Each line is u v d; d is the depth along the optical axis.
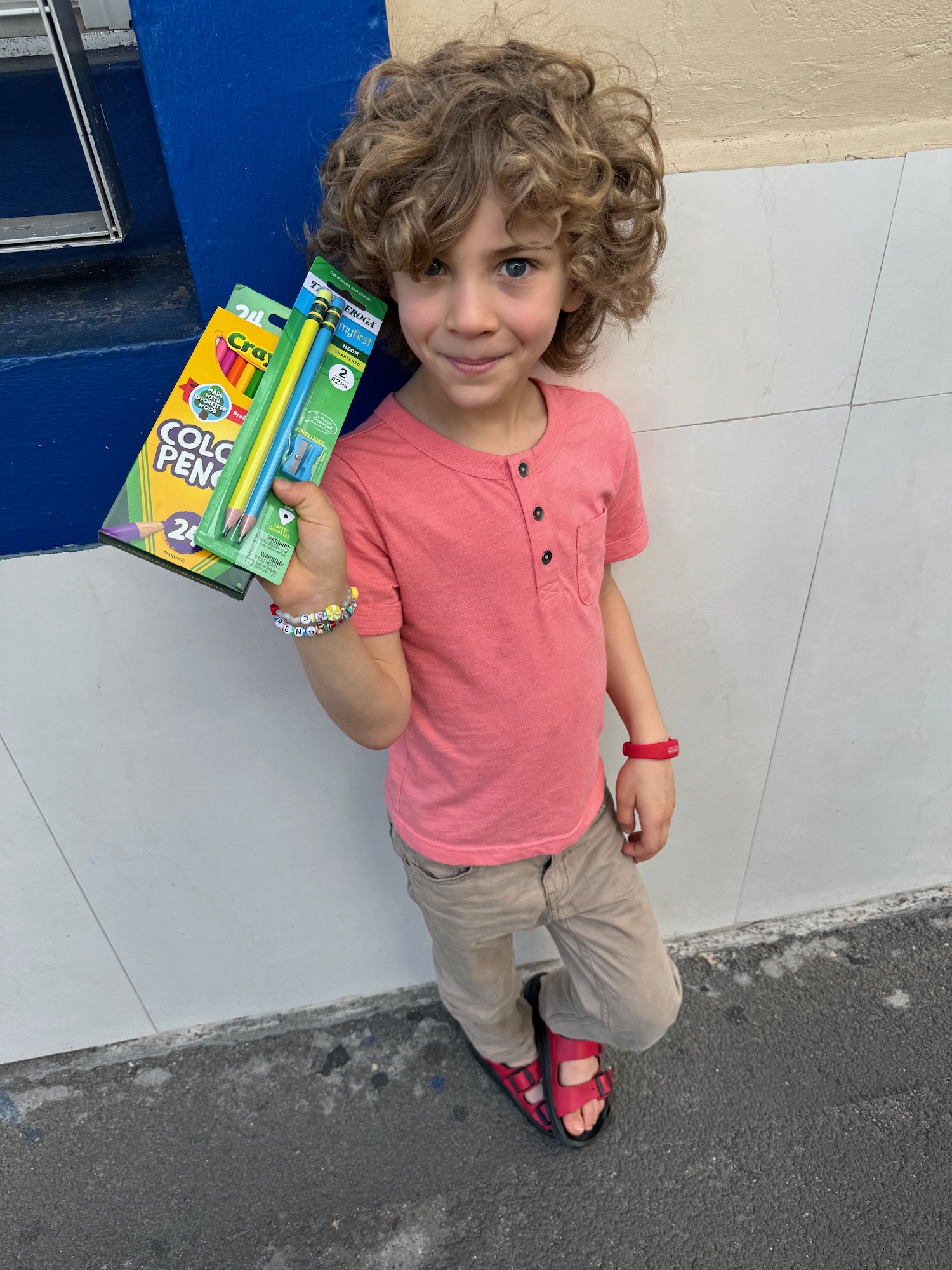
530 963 1.34
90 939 1.15
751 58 0.75
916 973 1.32
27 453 0.79
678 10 0.73
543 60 0.63
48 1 0.65
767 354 0.89
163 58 0.65
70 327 0.78
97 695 0.95
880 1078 1.18
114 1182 1.12
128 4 0.79
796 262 0.85
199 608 0.91
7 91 0.80
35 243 0.78
